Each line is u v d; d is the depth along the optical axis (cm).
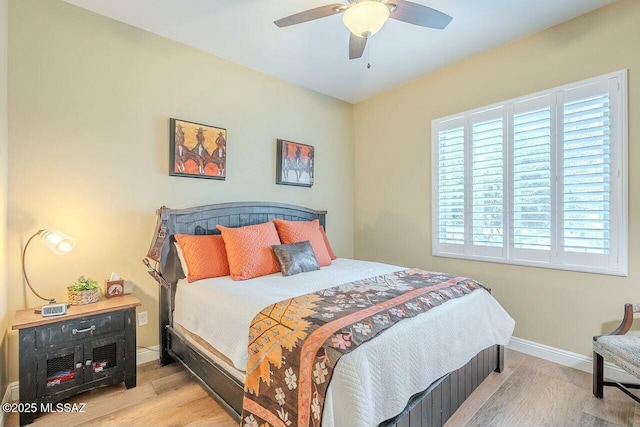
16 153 201
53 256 214
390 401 136
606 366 228
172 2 218
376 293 187
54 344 185
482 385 216
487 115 288
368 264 295
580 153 237
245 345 160
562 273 248
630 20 215
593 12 229
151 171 257
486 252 291
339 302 170
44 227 211
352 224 423
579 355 239
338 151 406
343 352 125
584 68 234
